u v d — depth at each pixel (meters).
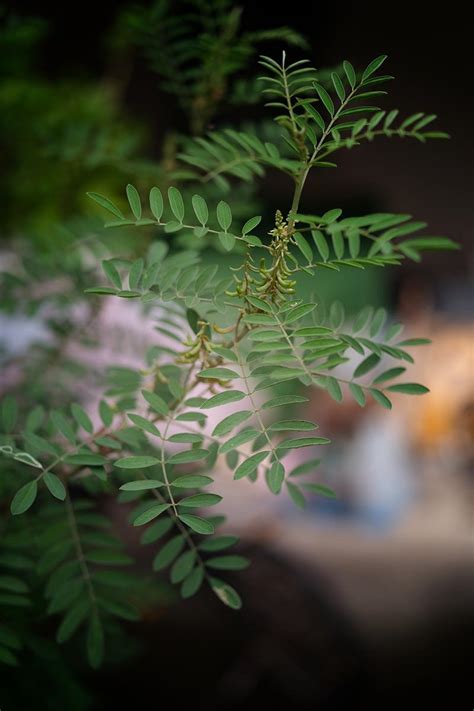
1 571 0.61
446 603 1.96
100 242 0.75
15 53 0.91
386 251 0.50
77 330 0.77
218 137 0.57
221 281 0.48
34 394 0.72
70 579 0.54
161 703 0.93
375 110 0.44
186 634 1.04
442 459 3.40
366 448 2.50
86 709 0.62
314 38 1.93
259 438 0.58
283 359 0.43
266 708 1.05
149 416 0.56
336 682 1.17
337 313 0.54
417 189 3.27
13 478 0.58
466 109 3.00
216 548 0.52
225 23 0.69
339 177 3.15
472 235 3.43
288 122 0.46
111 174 1.08
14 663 0.50
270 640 1.11
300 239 0.46
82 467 0.57
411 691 1.48
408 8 2.72
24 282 0.74
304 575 1.35
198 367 0.50
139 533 0.91
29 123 1.03
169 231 0.45
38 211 1.10
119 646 0.67
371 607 1.85
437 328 3.62
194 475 0.43
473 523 2.62
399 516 2.59
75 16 2.34
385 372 0.49
